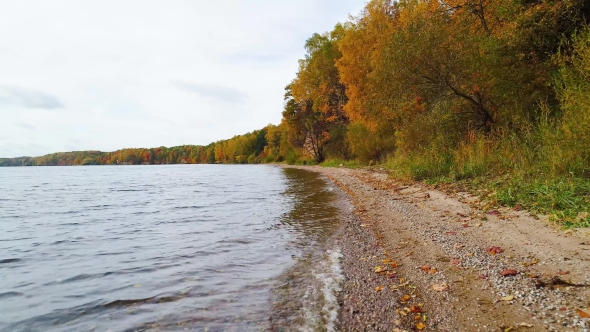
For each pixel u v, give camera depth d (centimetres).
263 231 795
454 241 562
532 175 791
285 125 5384
